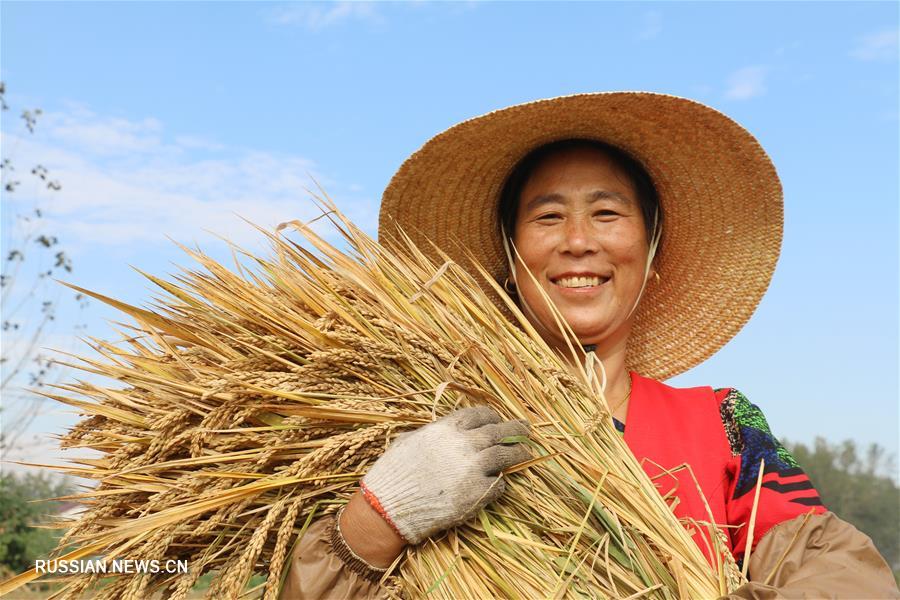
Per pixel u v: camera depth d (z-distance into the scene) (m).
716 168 2.63
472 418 1.77
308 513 1.80
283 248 2.03
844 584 1.78
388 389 1.87
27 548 11.30
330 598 1.70
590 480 1.88
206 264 2.01
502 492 1.76
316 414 1.77
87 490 1.85
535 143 2.56
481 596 1.71
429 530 1.68
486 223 2.81
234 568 1.61
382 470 1.71
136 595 1.65
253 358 1.84
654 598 1.78
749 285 2.82
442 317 1.98
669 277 2.91
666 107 2.44
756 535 2.09
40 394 1.89
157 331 2.03
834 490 52.56
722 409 2.39
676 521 1.91
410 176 2.63
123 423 1.90
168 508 1.72
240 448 1.83
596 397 2.05
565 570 1.76
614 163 2.53
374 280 2.02
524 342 2.08
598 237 2.41
